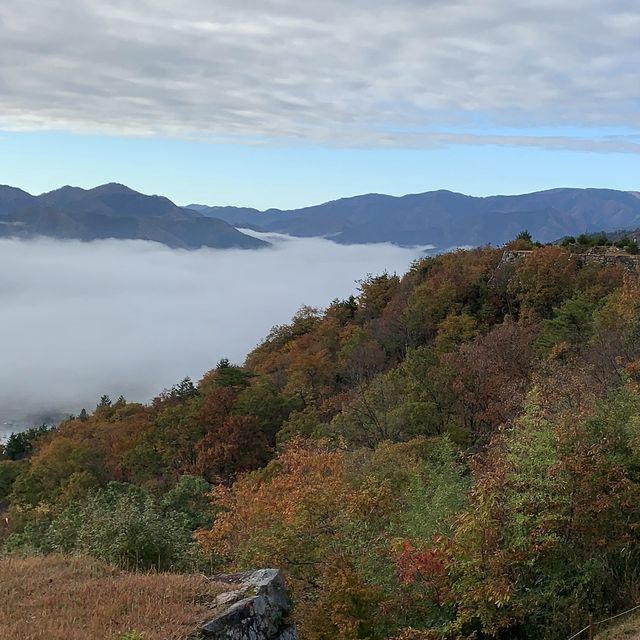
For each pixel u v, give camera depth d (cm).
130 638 748
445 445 2066
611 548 1012
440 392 3172
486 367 3225
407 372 3422
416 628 1091
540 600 1002
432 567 1097
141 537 1349
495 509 1053
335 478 1845
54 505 3647
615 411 1234
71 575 1018
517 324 4512
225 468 4369
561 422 1159
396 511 1543
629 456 1127
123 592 917
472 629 1063
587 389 1719
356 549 1307
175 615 836
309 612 1168
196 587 931
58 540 1594
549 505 1023
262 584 923
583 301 3878
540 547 991
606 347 2708
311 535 1413
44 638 772
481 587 986
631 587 994
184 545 1498
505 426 1772
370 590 1127
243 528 1808
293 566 1367
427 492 1496
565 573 1040
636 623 902
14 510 3916
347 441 3045
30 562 1103
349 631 1077
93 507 1681
